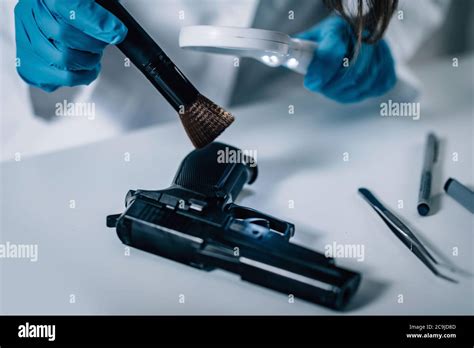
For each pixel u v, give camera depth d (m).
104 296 0.47
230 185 0.54
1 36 0.81
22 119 0.84
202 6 0.84
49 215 0.58
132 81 0.85
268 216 0.52
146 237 0.49
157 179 0.64
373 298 0.47
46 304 0.46
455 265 0.51
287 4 0.87
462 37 1.03
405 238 0.53
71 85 0.63
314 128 0.76
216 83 0.90
